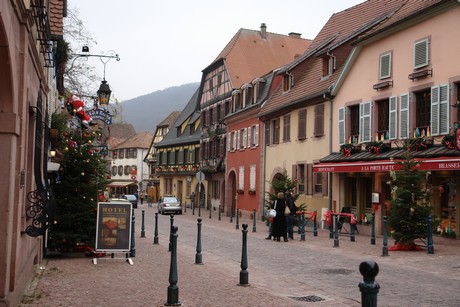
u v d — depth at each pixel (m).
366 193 24.47
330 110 27.11
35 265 11.83
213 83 49.97
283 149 33.00
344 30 31.94
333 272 12.20
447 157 17.89
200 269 12.36
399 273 11.83
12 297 7.12
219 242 19.52
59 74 18.64
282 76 35.56
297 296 9.35
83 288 9.45
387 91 22.83
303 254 15.66
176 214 44.28
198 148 56.59
